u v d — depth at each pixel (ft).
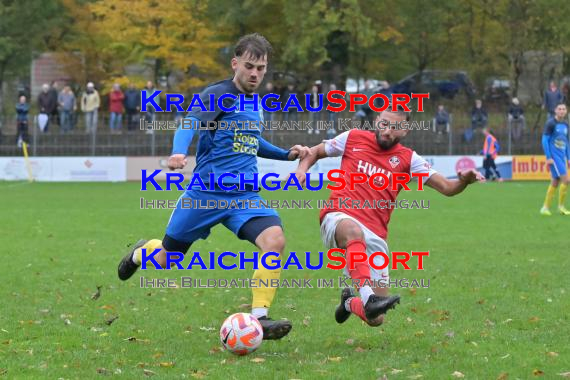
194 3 141.28
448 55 160.66
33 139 124.16
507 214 74.38
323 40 141.59
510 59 153.69
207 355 27.09
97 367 25.40
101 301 36.29
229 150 28.35
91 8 140.05
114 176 123.03
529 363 25.77
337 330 31.04
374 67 157.48
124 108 128.47
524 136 127.03
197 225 28.89
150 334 30.19
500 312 33.65
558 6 147.74
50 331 30.37
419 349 27.81
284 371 25.02
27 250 51.62
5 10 150.10
